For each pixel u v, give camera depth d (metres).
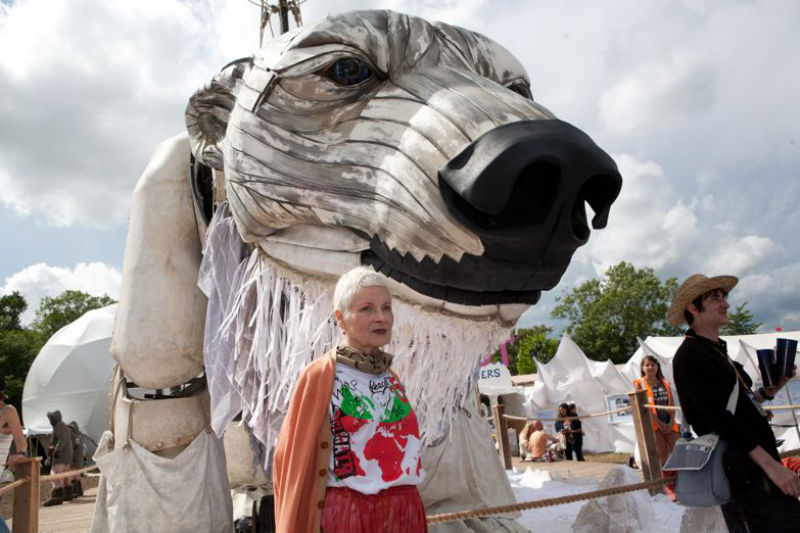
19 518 4.07
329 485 1.64
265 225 2.40
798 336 13.14
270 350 2.45
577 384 14.72
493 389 15.83
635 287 53.50
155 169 3.15
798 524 2.40
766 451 2.52
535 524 4.23
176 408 3.04
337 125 2.22
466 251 1.82
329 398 1.67
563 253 1.80
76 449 10.98
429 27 2.35
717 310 2.66
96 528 2.95
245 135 2.36
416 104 2.09
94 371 18.70
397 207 1.96
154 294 3.00
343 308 1.75
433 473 3.67
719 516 3.50
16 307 49.78
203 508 2.97
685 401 2.61
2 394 5.16
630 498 4.01
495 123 1.86
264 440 2.61
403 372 2.15
